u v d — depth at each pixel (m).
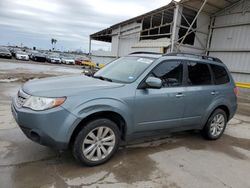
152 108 3.59
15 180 2.74
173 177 3.12
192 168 3.44
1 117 5.04
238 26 14.48
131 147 4.05
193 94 4.12
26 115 2.85
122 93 3.29
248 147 4.59
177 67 4.02
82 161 3.11
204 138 4.81
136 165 3.37
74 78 3.82
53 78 3.85
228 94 4.84
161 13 16.02
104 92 3.16
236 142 4.85
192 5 14.41
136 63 3.96
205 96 4.35
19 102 3.11
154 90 3.61
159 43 15.48
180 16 14.55
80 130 3.04
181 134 5.02
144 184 2.89
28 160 3.24
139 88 3.46
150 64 3.73
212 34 16.12
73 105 2.90
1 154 3.35
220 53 15.52
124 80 3.60
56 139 2.86
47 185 2.70
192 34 15.88
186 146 4.32
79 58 39.66
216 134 4.80
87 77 3.96
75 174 2.99
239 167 3.63
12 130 4.31
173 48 14.47
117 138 3.37
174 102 3.85
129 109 3.34
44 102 2.84
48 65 28.31
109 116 3.36
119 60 4.48
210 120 4.61
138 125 3.52
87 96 3.01
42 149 3.60
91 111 3.00
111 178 2.96
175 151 4.03
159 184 2.92
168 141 4.52
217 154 4.07
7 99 6.91
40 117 2.79
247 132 5.67
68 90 3.03
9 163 3.12
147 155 3.75
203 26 15.92
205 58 4.64
